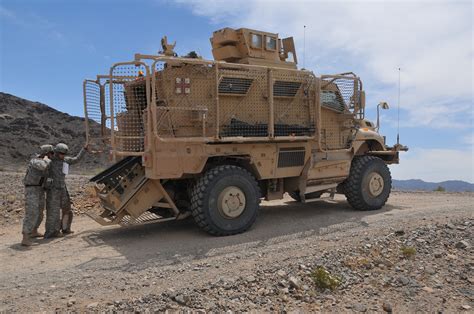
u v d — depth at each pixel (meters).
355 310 4.29
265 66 7.35
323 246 5.98
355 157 8.98
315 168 8.15
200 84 6.84
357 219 7.81
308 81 7.98
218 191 6.76
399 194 12.02
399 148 9.61
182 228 7.66
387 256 5.68
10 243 6.89
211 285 4.55
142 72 7.00
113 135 6.68
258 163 7.43
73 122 46.03
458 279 5.07
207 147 6.87
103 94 7.84
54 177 7.21
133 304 4.13
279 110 7.76
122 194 7.05
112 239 7.00
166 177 6.54
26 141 37.47
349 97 8.62
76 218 8.97
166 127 6.61
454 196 11.50
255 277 4.80
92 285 4.72
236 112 7.20
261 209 9.41
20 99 47.41
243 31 7.91
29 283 4.83
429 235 6.46
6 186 11.70
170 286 4.60
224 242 6.46
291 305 4.32
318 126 7.98
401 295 4.65
